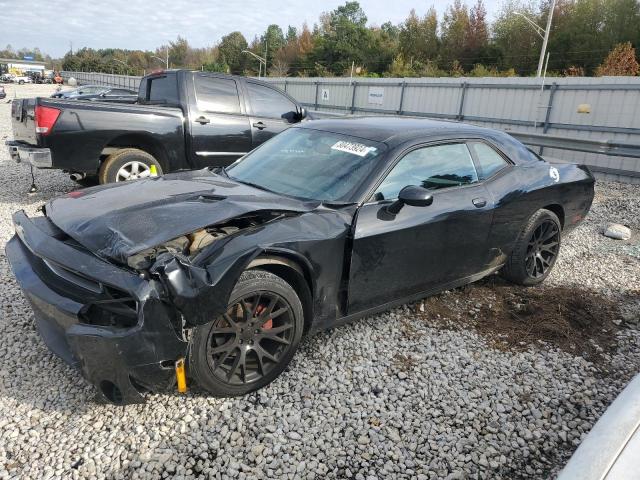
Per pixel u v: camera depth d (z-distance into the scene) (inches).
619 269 209.6
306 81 1103.6
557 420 114.9
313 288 121.5
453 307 164.7
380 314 156.3
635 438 66.9
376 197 133.0
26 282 110.5
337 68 2878.9
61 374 119.3
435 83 768.9
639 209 318.3
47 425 103.0
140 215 111.3
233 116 283.3
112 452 96.5
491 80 669.3
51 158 236.5
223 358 108.1
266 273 111.0
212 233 118.1
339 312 131.7
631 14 1850.4
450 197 147.5
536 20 2080.5
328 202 130.0
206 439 101.0
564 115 577.9
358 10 3425.2
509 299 172.6
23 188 305.6
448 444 105.0
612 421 71.1
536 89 606.9
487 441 106.9
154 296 93.7
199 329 101.9
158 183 139.0
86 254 103.5
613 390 126.6
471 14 2368.4
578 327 157.2
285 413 109.9
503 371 132.0
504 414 115.5
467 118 716.0
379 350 137.2
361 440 103.8
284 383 120.0
